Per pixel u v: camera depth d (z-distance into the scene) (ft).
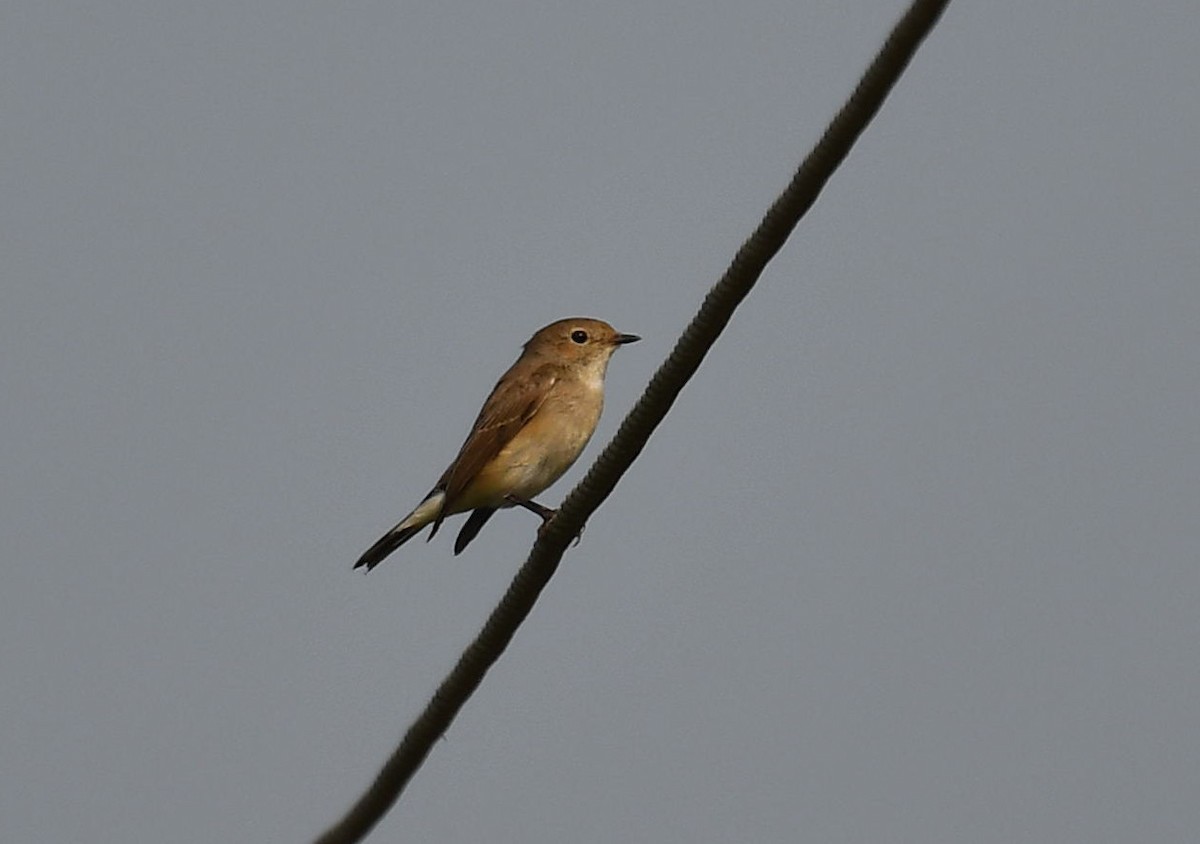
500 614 39.50
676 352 35.81
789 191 32.81
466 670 40.16
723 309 34.83
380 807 41.34
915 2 29.22
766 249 33.73
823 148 31.83
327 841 42.22
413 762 40.81
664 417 36.68
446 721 40.52
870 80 30.45
